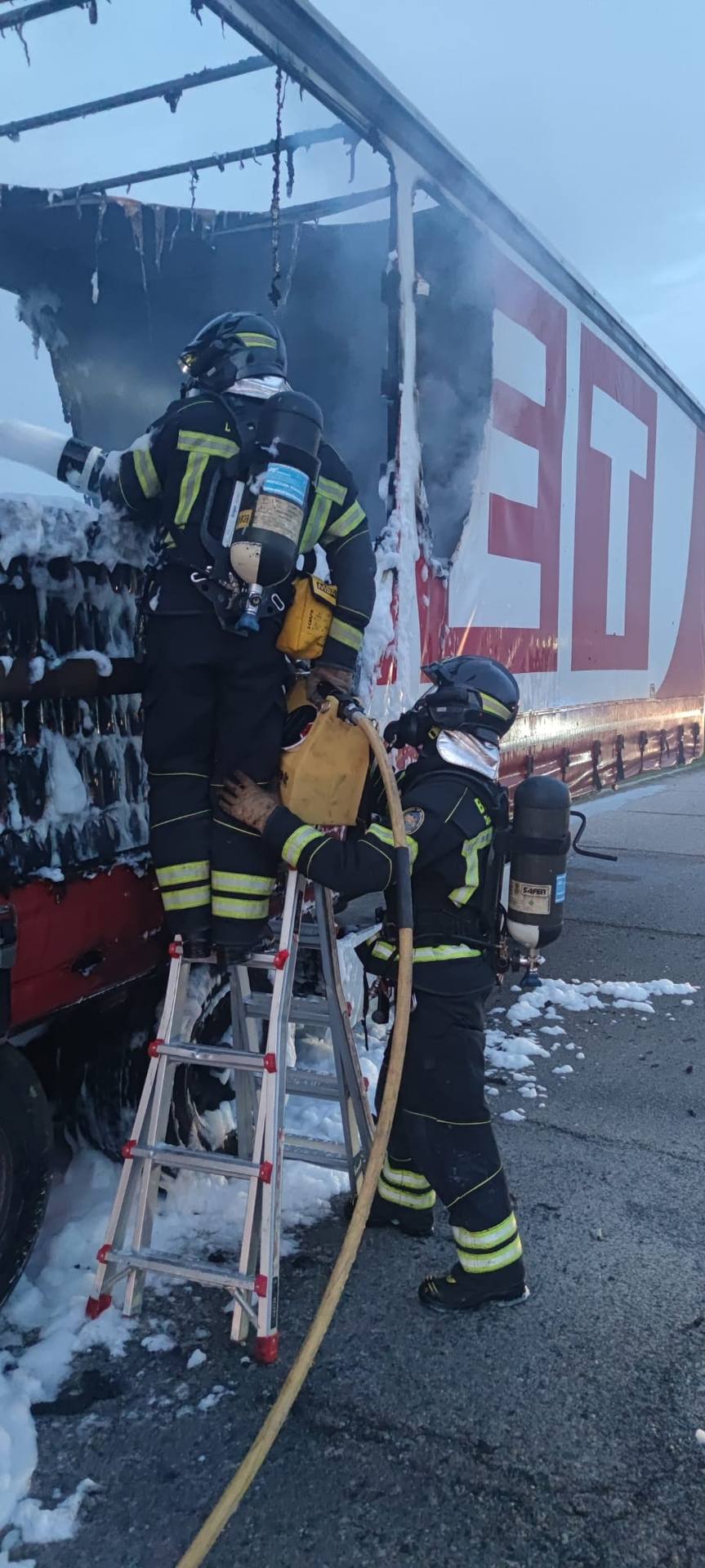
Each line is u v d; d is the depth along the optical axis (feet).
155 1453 7.42
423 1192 10.04
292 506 7.80
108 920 8.86
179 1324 8.74
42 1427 7.62
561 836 9.75
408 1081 8.92
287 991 8.68
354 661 8.96
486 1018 16.40
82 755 8.63
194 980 10.27
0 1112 7.80
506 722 9.37
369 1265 9.68
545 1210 10.79
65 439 8.80
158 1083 8.70
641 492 24.54
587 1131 12.64
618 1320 9.00
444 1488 7.20
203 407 8.31
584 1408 7.93
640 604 25.34
